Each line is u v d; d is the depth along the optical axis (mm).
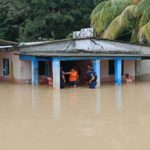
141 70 30469
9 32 44375
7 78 29453
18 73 28125
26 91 23594
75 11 41906
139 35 28469
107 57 26141
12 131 13273
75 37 30109
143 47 29391
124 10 28844
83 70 28578
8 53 28969
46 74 28234
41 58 26078
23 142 11867
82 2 42875
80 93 22484
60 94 22125
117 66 26875
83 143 11664
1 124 14422
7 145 11570
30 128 13680
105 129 13375
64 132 13008
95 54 25594
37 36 41500
